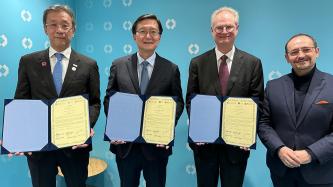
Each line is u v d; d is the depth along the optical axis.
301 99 1.70
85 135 1.68
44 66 1.70
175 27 2.42
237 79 1.76
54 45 1.71
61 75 1.72
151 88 1.78
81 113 1.67
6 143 1.58
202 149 1.84
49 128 1.65
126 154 1.80
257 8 2.24
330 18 2.12
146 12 2.48
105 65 2.65
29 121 1.62
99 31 2.65
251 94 1.78
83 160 1.80
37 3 2.38
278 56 2.23
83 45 2.72
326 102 1.62
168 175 2.51
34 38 2.36
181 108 1.84
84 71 1.74
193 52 2.39
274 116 1.75
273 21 2.22
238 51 1.83
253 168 2.34
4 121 1.58
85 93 1.75
